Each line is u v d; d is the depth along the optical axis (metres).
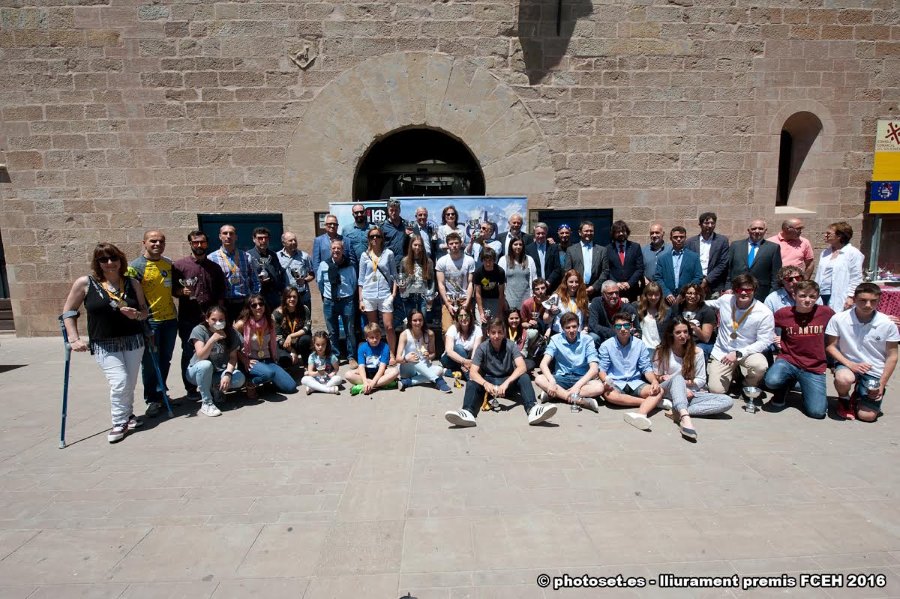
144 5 6.79
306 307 6.06
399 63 7.03
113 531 2.89
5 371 6.14
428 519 2.95
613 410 4.75
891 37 7.33
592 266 6.34
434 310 6.41
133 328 4.25
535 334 5.41
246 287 5.58
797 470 3.51
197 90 6.97
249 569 2.54
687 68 7.21
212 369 4.75
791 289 4.89
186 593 2.38
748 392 4.74
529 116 7.21
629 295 6.39
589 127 7.26
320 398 5.17
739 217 7.50
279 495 3.26
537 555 2.60
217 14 6.86
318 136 7.11
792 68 7.29
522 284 6.00
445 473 3.51
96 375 6.01
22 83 6.89
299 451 3.92
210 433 4.32
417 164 8.02
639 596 2.32
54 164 7.04
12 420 4.68
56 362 6.48
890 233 7.70
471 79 7.11
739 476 3.42
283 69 6.99
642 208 7.42
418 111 7.14
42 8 6.76
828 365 4.88
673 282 6.17
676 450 3.85
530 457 3.75
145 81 6.93
